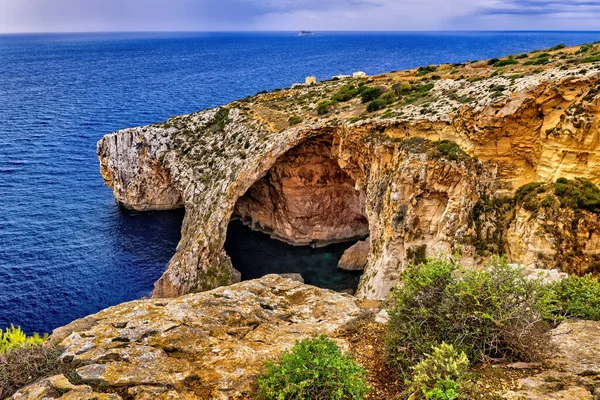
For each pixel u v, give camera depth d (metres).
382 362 11.69
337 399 9.14
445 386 8.79
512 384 9.45
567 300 13.88
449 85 46.56
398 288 12.65
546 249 29.20
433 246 35.66
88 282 45.72
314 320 15.25
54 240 54.66
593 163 28.95
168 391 10.55
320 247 56.28
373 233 41.88
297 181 53.72
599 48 46.47
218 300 16.05
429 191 35.66
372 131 41.91
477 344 10.64
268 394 9.67
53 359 11.55
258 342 13.27
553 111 31.47
